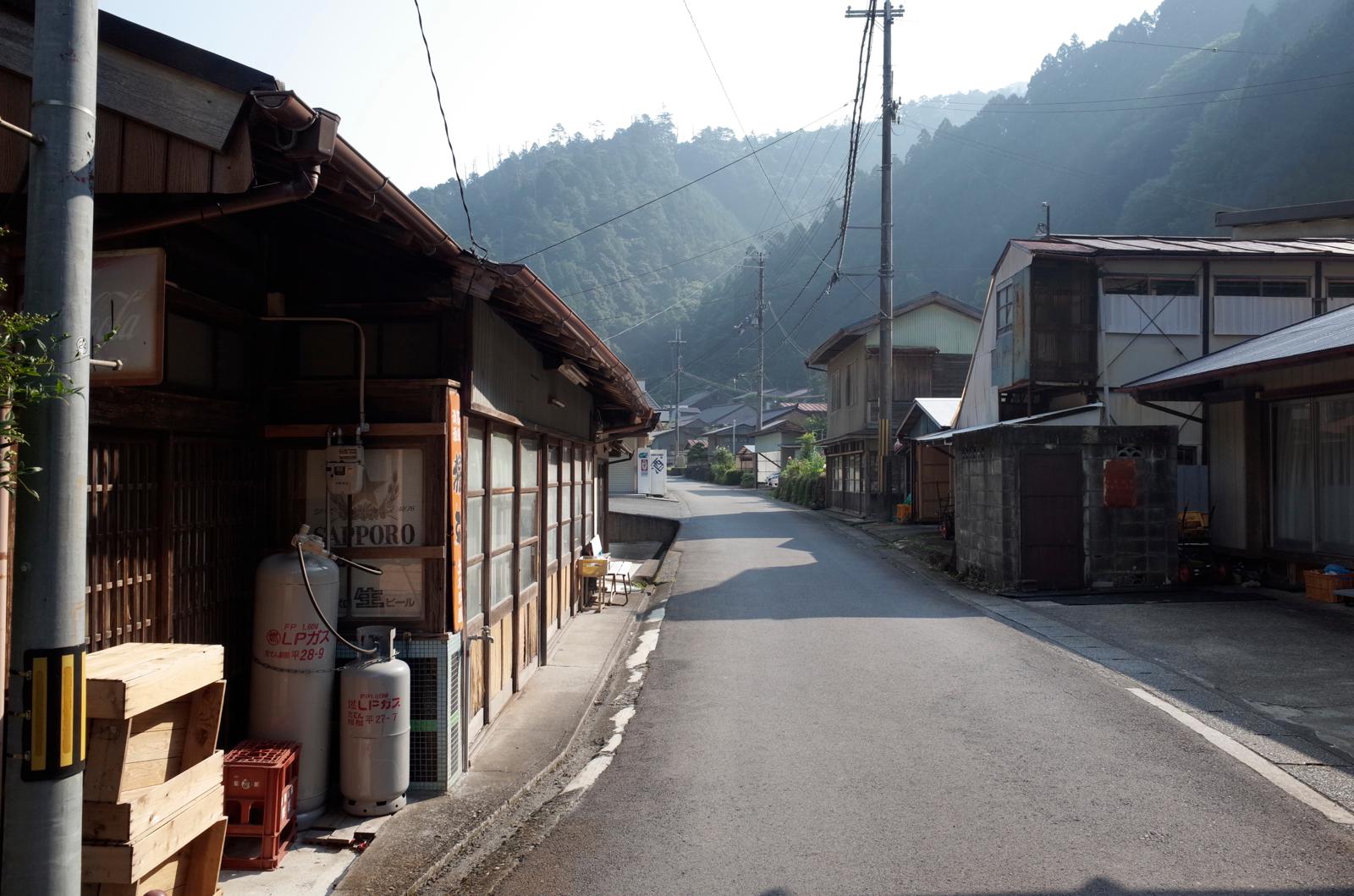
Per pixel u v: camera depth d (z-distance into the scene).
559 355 8.62
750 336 71.75
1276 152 42.88
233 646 5.02
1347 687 7.39
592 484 13.35
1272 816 4.81
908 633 10.11
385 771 4.89
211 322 4.81
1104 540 12.91
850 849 4.52
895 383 28.70
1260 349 13.39
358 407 5.26
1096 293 17.17
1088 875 4.15
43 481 2.56
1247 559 13.17
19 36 3.35
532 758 6.01
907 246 64.94
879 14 23.11
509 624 7.43
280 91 3.27
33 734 2.52
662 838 4.75
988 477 13.51
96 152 3.38
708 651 9.50
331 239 5.36
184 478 4.53
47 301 2.61
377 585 5.30
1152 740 6.12
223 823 3.68
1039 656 8.78
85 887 3.12
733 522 27.03
